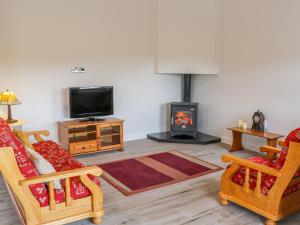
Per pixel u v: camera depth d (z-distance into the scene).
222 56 5.38
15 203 2.75
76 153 4.53
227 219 2.79
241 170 2.90
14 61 4.36
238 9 5.00
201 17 5.38
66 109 4.87
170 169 4.09
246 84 5.00
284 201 2.64
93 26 4.94
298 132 2.48
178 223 2.70
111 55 5.20
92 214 2.61
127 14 5.26
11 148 2.21
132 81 5.52
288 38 4.32
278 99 4.53
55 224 2.45
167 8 5.51
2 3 4.17
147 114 5.82
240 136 4.94
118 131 4.95
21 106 4.49
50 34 4.58
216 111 5.62
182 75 6.11
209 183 3.62
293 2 4.21
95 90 4.84
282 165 2.56
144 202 3.11
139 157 4.61
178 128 5.61
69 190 2.46
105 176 3.81
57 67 4.71
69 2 4.67
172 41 5.57
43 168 2.42
